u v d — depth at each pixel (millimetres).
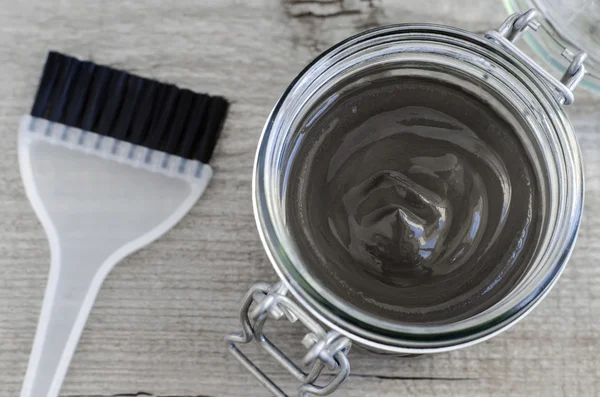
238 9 361
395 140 304
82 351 352
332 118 304
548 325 349
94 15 361
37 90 358
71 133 356
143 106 357
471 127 305
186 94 357
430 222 299
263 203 286
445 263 298
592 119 354
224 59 360
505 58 296
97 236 353
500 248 299
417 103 305
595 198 352
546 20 343
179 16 361
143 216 354
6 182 356
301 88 293
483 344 349
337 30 360
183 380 351
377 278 296
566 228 290
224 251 353
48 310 351
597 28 344
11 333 353
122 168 356
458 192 301
